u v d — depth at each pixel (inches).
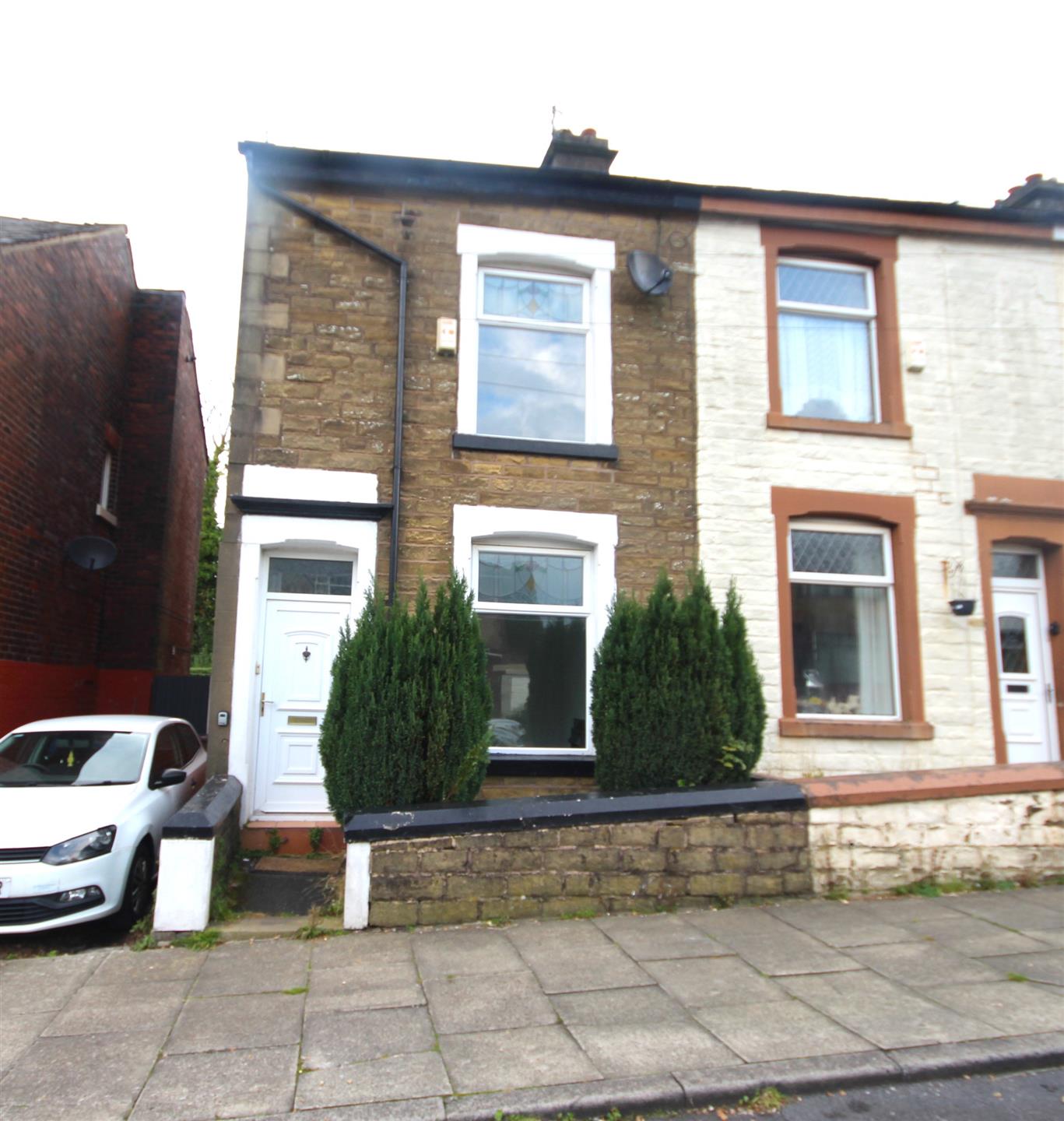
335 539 303.3
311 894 248.5
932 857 250.5
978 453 356.5
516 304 342.0
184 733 338.3
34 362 397.7
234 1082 144.2
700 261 350.3
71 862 227.0
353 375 314.3
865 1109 139.8
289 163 321.1
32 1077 146.3
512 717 316.5
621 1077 144.0
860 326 369.7
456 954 201.3
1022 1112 138.7
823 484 341.1
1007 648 356.5
